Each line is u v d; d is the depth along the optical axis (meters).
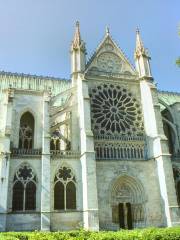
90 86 64.56
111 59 70.00
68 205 52.38
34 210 49.72
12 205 49.16
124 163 58.47
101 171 56.38
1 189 47.50
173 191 55.47
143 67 68.50
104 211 53.66
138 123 65.06
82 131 56.84
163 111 74.56
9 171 50.56
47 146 53.62
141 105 66.81
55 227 49.44
